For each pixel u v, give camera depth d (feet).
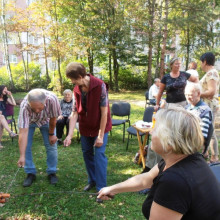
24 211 8.63
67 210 8.68
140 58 59.41
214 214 3.22
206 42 54.34
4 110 17.58
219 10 46.26
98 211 8.67
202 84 11.48
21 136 8.71
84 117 8.91
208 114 8.46
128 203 9.16
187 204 3.12
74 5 45.65
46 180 11.10
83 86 8.25
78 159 13.70
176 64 12.35
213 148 12.06
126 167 12.61
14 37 50.72
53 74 52.03
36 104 7.73
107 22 48.65
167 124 3.40
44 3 39.78
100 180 9.20
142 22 47.88
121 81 60.80
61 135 16.72
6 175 11.61
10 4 43.19
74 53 41.98
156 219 3.26
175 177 3.17
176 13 55.57
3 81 52.49
